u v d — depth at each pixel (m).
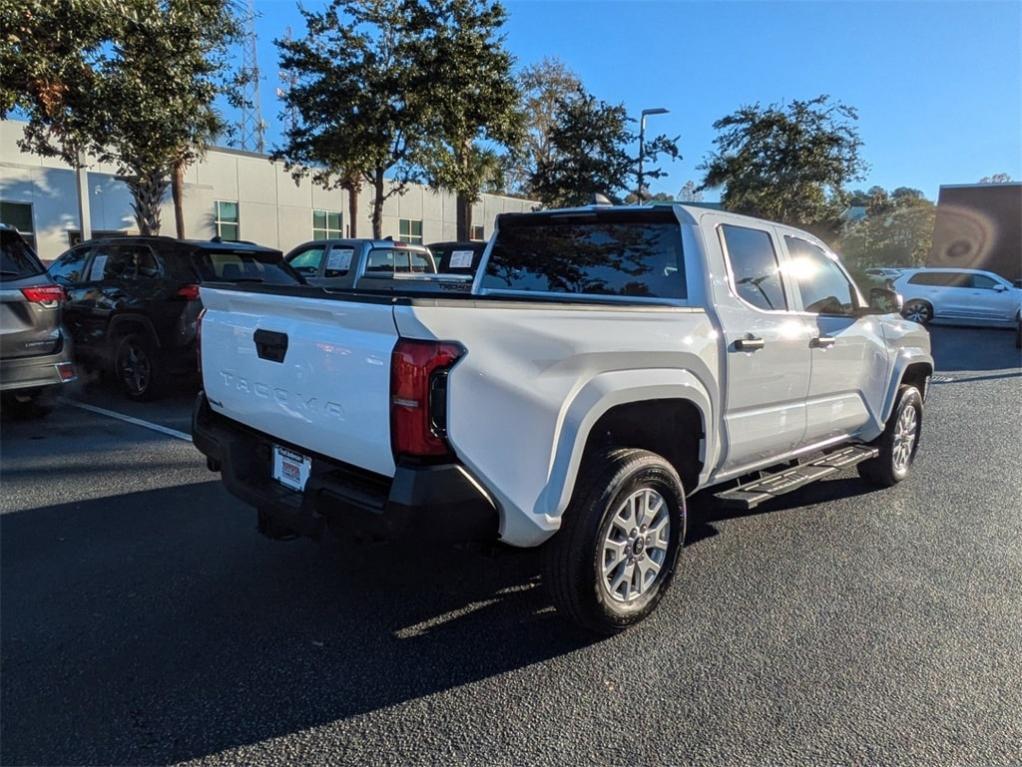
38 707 2.78
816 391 4.58
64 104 10.77
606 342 3.15
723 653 3.25
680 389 3.48
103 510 4.83
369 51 17.17
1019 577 4.11
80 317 8.80
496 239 4.81
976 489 5.81
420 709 2.81
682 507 3.54
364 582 3.88
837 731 2.72
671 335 3.46
